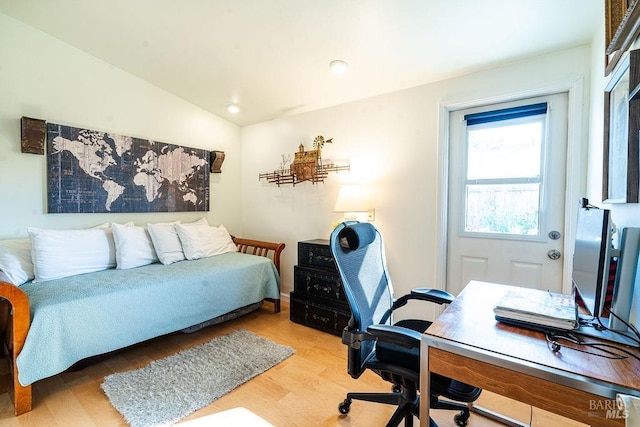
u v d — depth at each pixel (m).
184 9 2.01
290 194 3.47
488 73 2.21
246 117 3.67
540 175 2.12
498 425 1.55
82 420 1.55
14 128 2.30
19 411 1.57
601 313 1.00
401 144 2.62
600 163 1.60
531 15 1.67
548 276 2.10
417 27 1.87
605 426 0.70
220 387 1.83
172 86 3.08
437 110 2.44
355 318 1.25
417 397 1.42
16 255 2.12
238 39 2.24
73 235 2.38
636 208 1.06
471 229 2.41
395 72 2.39
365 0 1.71
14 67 2.29
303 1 1.79
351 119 2.93
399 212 2.64
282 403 1.71
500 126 2.27
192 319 2.39
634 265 0.98
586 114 1.87
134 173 2.95
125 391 1.77
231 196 3.90
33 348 1.61
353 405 1.70
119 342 1.96
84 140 2.62
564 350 0.87
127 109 2.91
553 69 1.97
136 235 2.69
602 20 1.61
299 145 3.37
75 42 2.51
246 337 2.53
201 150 3.51
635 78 1.00
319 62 2.38
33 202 2.40
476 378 0.88
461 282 2.45
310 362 2.15
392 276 2.68
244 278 2.81
